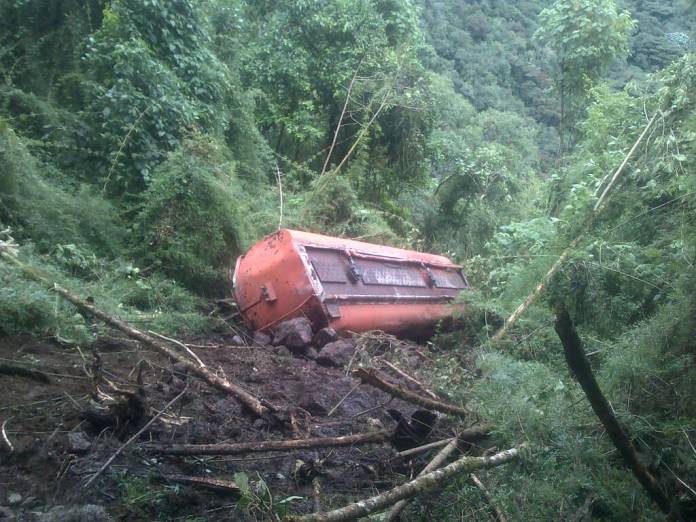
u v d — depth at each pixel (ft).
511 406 13.09
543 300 21.09
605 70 44.29
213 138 29.91
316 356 19.36
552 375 15.64
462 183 47.98
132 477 10.38
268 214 30.22
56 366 14.60
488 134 72.64
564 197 32.96
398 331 23.50
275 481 11.38
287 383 16.34
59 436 11.28
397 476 12.28
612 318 19.65
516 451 11.94
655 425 12.45
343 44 47.24
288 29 47.19
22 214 21.17
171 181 25.29
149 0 30.09
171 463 11.08
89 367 14.74
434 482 10.29
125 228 25.79
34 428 11.51
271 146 48.32
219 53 38.29
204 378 13.83
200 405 13.67
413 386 17.52
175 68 31.17
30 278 17.47
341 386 16.61
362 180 43.27
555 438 12.66
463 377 18.22
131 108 27.37
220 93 33.30
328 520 8.80
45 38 29.32
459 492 11.48
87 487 9.93
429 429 13.23
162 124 28.25
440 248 41.70
